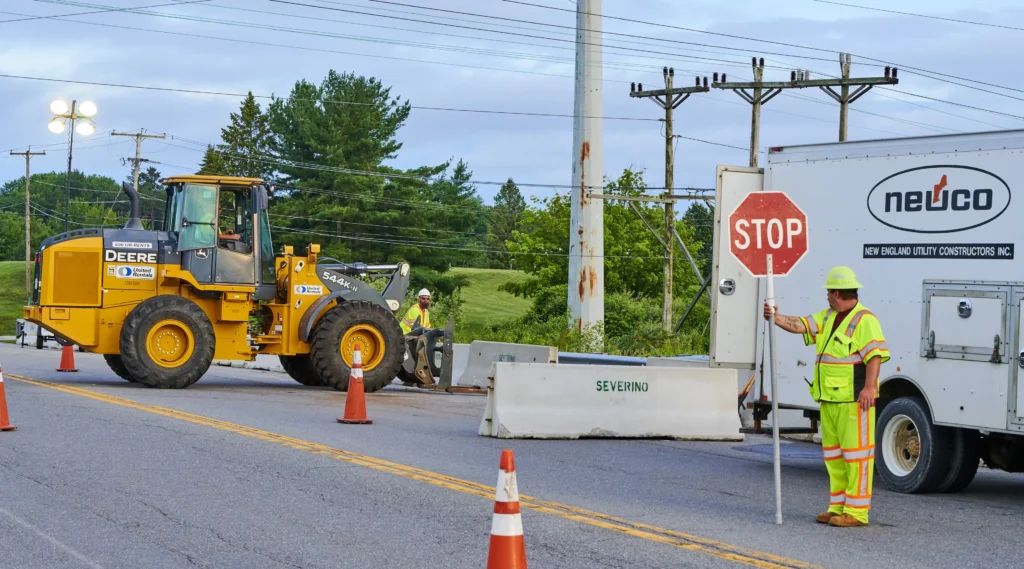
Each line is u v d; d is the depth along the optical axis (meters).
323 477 12.42
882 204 13.24
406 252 90.75
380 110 93.31
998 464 12.93
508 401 16.58
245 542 9.39
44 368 28.77
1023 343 11.80
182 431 15.70
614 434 16.86
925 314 12.73
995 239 12.14
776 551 9.51
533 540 9.69
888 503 12.21
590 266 38.12
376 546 9.33
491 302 118.19
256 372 30.92
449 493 11.69
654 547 9.52
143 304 22.31
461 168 96.19
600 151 38.06
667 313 54.44
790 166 14.18
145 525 9.94
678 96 53.25
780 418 18.70
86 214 178.50
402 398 22.78
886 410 13.23
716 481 13.19
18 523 9.95
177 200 23.69
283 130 93.38
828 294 11.16
